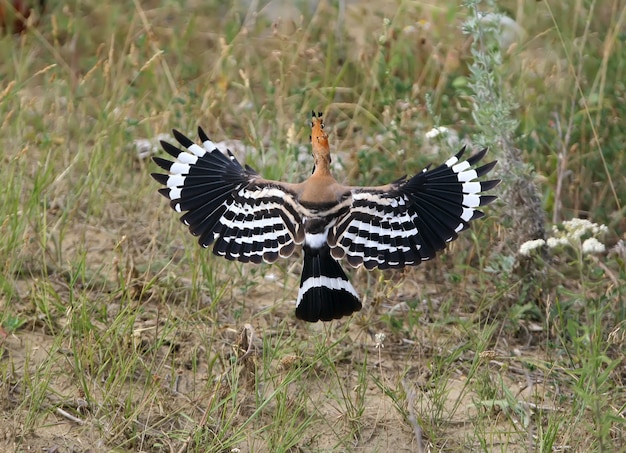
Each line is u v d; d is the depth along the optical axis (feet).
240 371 36.32
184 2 62.95
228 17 62.75
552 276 42.42
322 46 59.82
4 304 39.42
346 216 29.50
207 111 51.06
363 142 51.65
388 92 52.80
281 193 29.94
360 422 35.17
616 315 39.50
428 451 34.27
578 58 54.49
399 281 42.57
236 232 29.91
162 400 35.17
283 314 41.16
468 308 42.09
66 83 55.16
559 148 48.85
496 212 43.29
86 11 63.77
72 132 51.37
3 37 61.26
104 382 35.99
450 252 44.45
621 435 34.60
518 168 41.81
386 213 29.43
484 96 43.37
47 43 58.13
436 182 29.43
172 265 43.01
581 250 36.73
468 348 39.45
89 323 36.96
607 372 33.06
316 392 36.81
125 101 53.31
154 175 30.27
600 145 49.32
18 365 36.55
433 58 55.83
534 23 59.00
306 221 29.50
